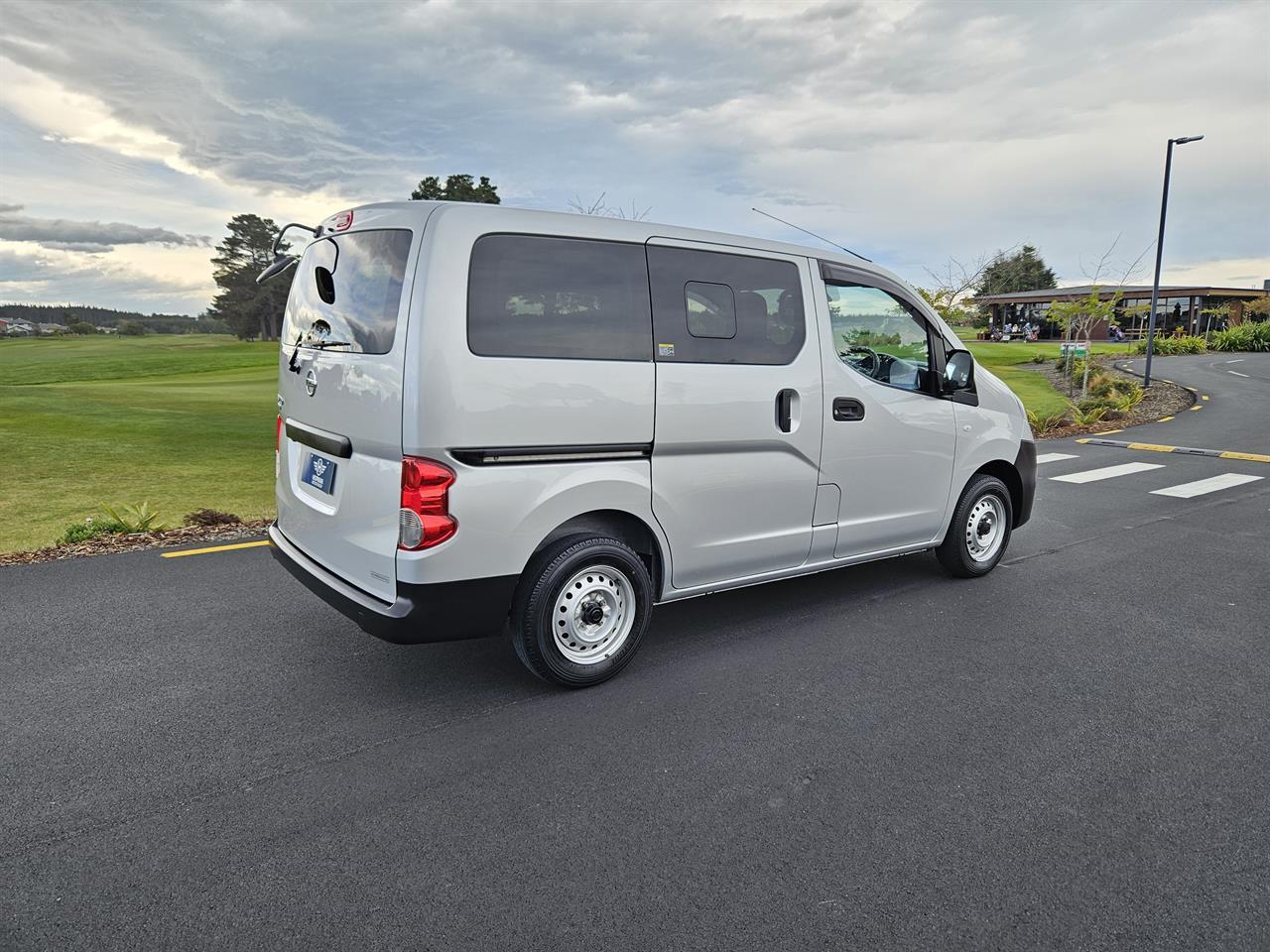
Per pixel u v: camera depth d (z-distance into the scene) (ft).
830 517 14.34
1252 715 11.34
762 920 7.16
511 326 10.39
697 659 13.09
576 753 10.09
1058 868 7.96
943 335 15.83
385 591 10.48
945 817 8.80
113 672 12.22
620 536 12.32
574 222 11.04
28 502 25.63
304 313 12.41
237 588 16.25
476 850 8.13
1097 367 80.79
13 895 7.32
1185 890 7.66
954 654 13.43
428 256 9.88
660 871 7.83
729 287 12.50
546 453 10.73
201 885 7.53
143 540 19.97
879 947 6.86
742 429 12.67
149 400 64.44
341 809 8.80
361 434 10.57
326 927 7.01
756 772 9.71
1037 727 10.94
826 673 12.62
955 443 16.17
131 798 8.92
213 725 10.64
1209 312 157.07
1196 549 20.26
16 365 151.02
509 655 13.07
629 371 11.34
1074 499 26.73
